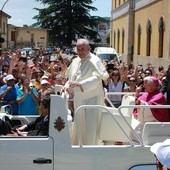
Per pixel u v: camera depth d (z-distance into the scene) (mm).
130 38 42625
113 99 8578
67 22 69938
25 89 9727
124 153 5371
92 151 5328
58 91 6633
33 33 69188
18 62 14500
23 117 6934
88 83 5852
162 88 8227
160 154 2994
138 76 13266
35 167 5293
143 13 37469
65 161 5320
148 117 6047
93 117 6000
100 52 32250
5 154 5270
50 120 5312
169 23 28125
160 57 31203
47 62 17969
